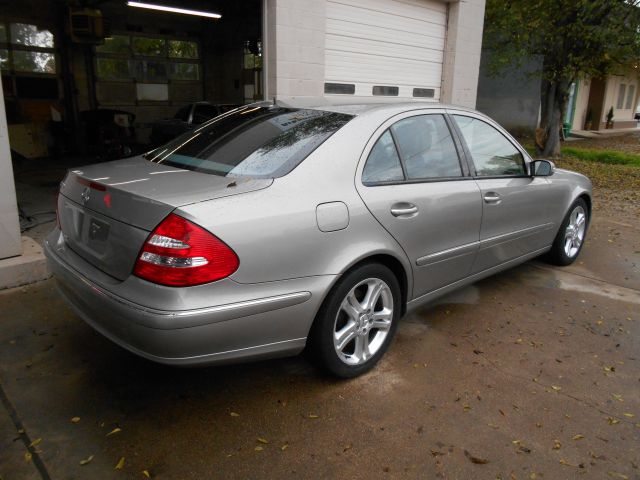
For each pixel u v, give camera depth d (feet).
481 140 12.59
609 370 10.55
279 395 9.24
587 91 86.94
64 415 8.50
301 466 7.54
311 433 8.25
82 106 46.34
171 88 53.06
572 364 10.74
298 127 9.88
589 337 12.01
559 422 8.77
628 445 8.28
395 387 9.61
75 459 7.52
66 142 43.50
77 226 9.02
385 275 9.76
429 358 10.72
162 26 50.96
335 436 8.20
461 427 8.53
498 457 7.87
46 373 9.68
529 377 10.16
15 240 13.70
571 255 16.92
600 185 35.04
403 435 8.27
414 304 10.91
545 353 11.16
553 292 14.71
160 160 10.18
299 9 19.57
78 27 39.99
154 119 52.29
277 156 9.05
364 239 9.16
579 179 16.48
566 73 42.60
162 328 7.07
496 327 12.33
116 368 9.94
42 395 9.01
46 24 42.65
